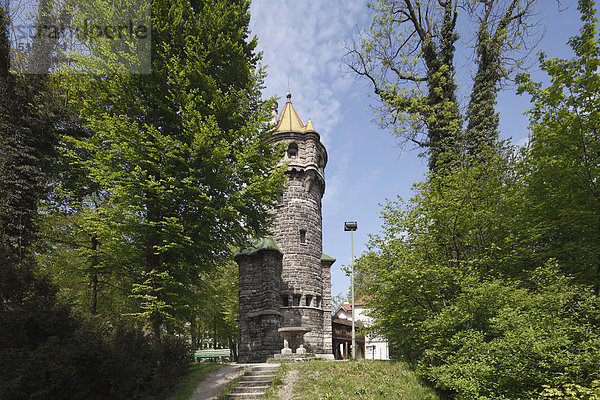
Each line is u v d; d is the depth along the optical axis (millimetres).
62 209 16125
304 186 27672
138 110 13633
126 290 17609
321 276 28141
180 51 14570
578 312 8812
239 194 13383
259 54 17172
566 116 9875
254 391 11719
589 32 9141
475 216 11852
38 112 14203
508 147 13594
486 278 11438
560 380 7422
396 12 19766
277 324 23547
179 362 12703
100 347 10203
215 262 16547
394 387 11203
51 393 8820
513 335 8102
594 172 9914
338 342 36344
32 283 10336
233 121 15156
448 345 10805
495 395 8602
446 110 17438
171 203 13258
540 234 11211
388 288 12555
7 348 8656
